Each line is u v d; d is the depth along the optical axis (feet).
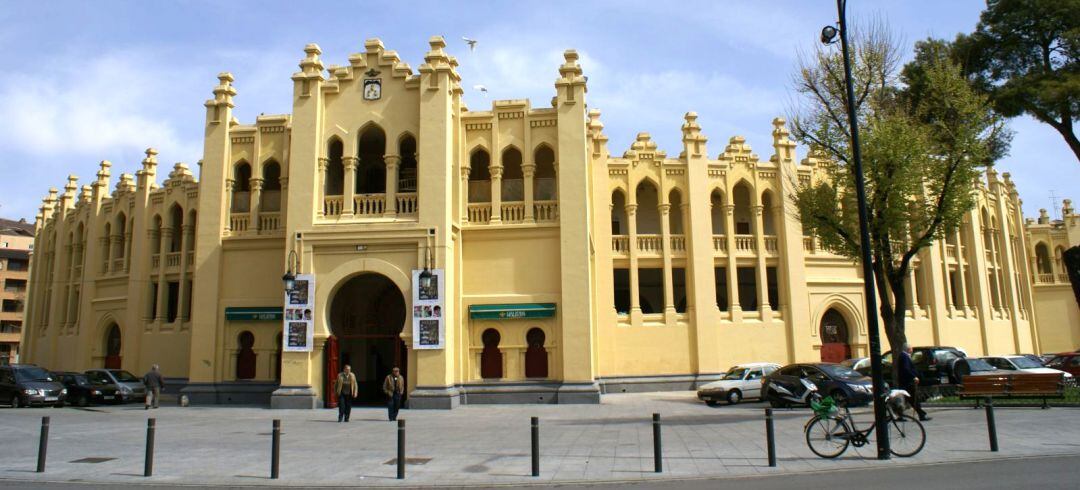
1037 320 179.42
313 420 74.90
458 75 97.91
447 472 42.55
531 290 93.40
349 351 101.55
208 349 96.99
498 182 96.89
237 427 68.23
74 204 151.02
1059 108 95.25
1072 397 73.31
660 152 121.19
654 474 40.65
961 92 79.05
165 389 112.06
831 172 81.00
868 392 75.51
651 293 125.18
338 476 41.70
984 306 143.23
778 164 124.26
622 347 114.93
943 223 76.95
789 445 50.70
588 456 47.39
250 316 96.68
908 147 73.15
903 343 74.43
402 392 75.87
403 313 105.91
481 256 94.99
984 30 102.68
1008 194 174.50
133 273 121.70
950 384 88.63
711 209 122.93
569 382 90.02
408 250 89.51
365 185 105.60
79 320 134.21
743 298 126.82
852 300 125.59
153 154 126.21
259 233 99.45
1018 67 101.76
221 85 103.91
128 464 46.32
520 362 92.02
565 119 95.86
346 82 96.58
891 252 78.59
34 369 102.42
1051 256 182.80
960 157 74.74
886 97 82.12
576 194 93.76
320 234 90.68
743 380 90.89
